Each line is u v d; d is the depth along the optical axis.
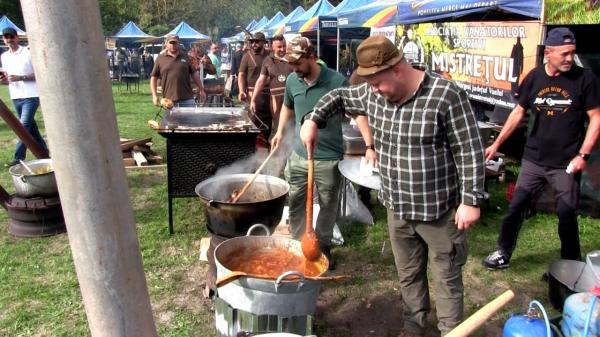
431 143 2.29
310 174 2.50
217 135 4.02
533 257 3.94
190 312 3.21
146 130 9.42
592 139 3.15
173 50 6.37
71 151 1.12
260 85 6.37
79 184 1.14
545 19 4.67
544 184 3.50
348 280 3.61
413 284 2.72
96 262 1.21
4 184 5.75
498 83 5.64
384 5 8.95
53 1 1.03
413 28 8.12
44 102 1.10
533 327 2.22
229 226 2.96
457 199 2.39
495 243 4.20
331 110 2.57
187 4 38.06
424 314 2.75
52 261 3.88
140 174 6.27
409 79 2.23
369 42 2.14
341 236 4.21
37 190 4.21
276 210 3.06
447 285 2.47
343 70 14.33
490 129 4.90
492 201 5.13
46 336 2.93
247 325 2.29
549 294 3.22
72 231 1.20
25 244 4.17
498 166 5.62
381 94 2.26
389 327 3.05
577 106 3.21
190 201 5.26
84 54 1.08
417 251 2.64
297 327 2.30
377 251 4.09
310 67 3.27
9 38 6.05
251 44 7.18
